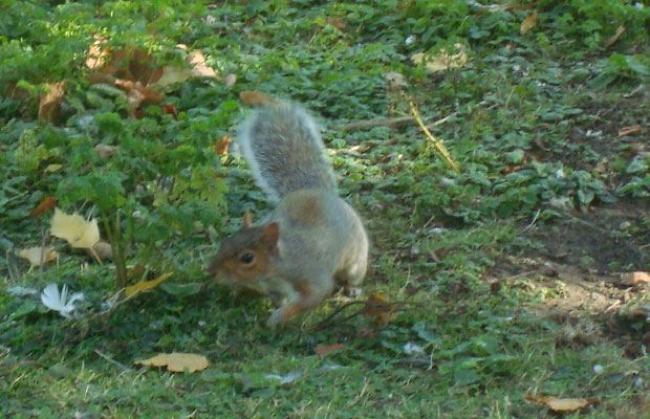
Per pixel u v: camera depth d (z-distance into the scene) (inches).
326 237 384.2
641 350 370.6
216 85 538.3
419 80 554.9
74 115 498.6
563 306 396.2
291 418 330.0
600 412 334.3
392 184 470.3
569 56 572.7
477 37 589.3
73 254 426.0
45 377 347.6
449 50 563.5
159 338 374.9
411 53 592.1
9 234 439.2
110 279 401.1
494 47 585.9
